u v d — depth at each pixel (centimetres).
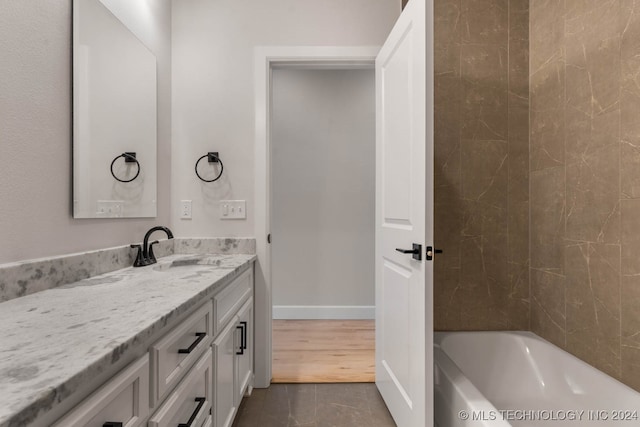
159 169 195
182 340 95
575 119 163
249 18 210
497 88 201
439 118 201
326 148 334
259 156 209
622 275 138
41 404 42
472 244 201
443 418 143
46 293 100
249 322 190
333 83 334
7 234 96
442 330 202
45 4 110
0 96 93
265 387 206
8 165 96
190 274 134
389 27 209
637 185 131
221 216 210
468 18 201
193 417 100
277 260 334
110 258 140
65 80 120
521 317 202
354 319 332
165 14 202
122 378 64
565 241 171
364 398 194
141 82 173
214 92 210
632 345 133
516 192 201
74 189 124
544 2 186
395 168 165
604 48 145
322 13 209
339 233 334
